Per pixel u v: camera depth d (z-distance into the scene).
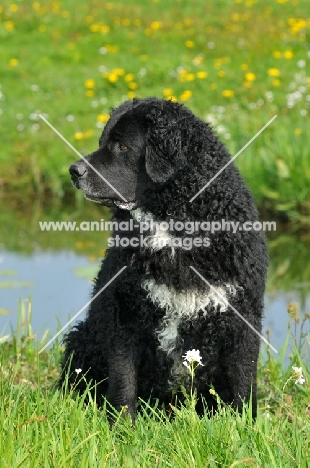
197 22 26.33
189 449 4.88
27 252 12.70
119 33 25.84
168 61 22.20
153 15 27.61
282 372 7.43
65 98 20.33
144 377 6.43
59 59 24.19
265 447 5.00
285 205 14.02
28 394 5.98
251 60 22.22
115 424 5.62
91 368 6.67
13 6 28.39
